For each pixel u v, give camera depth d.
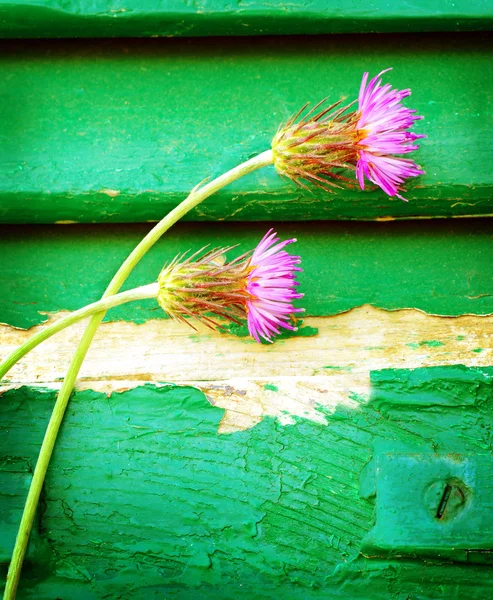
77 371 0.23
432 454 0.23
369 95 0.23
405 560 0.23
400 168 0.23
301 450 0.24
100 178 0.24
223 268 0.22
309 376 0.24
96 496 0.24
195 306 0.22
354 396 0.24
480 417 0.23
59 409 0.23
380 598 0.23
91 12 0.24
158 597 0.23
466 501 0.23
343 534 0.23
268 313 0.23
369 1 0.24
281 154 0.22
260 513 0.23
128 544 0.23
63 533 0.23
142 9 0.24
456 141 0.24
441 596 0.23
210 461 0.24
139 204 0.24
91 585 0.23
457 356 0.24
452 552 0.23
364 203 0.24
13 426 0.24
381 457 0.23
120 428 0.24
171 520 0.23
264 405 0.24
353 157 0.23
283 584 0.23
